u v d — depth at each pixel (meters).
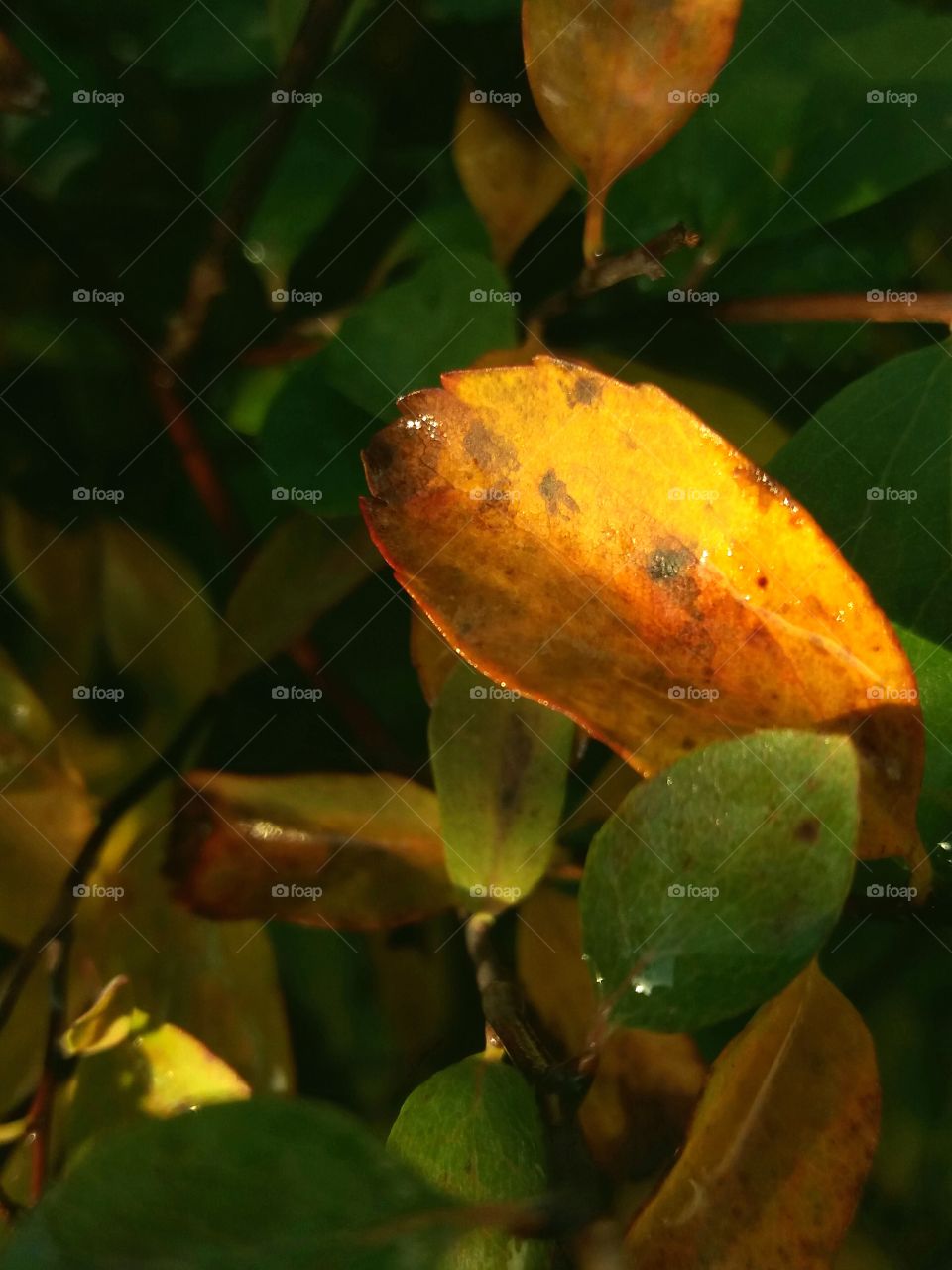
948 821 0.26
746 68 0.29
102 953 0.27
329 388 0.28
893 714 0.25
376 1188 0.22
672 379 0.29
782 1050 0.25
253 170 0.29
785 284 0.29
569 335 0.29
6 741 0.28
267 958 0.27
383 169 0.30
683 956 0.24
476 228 0.30
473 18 0.30
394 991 0.29
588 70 0.27
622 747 0.25
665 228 0.29
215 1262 0.22
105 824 0.27
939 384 0.26
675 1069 0.27
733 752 0.24
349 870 0.27
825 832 0.24
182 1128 0.22
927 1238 0.29
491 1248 0.24
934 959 0.29
